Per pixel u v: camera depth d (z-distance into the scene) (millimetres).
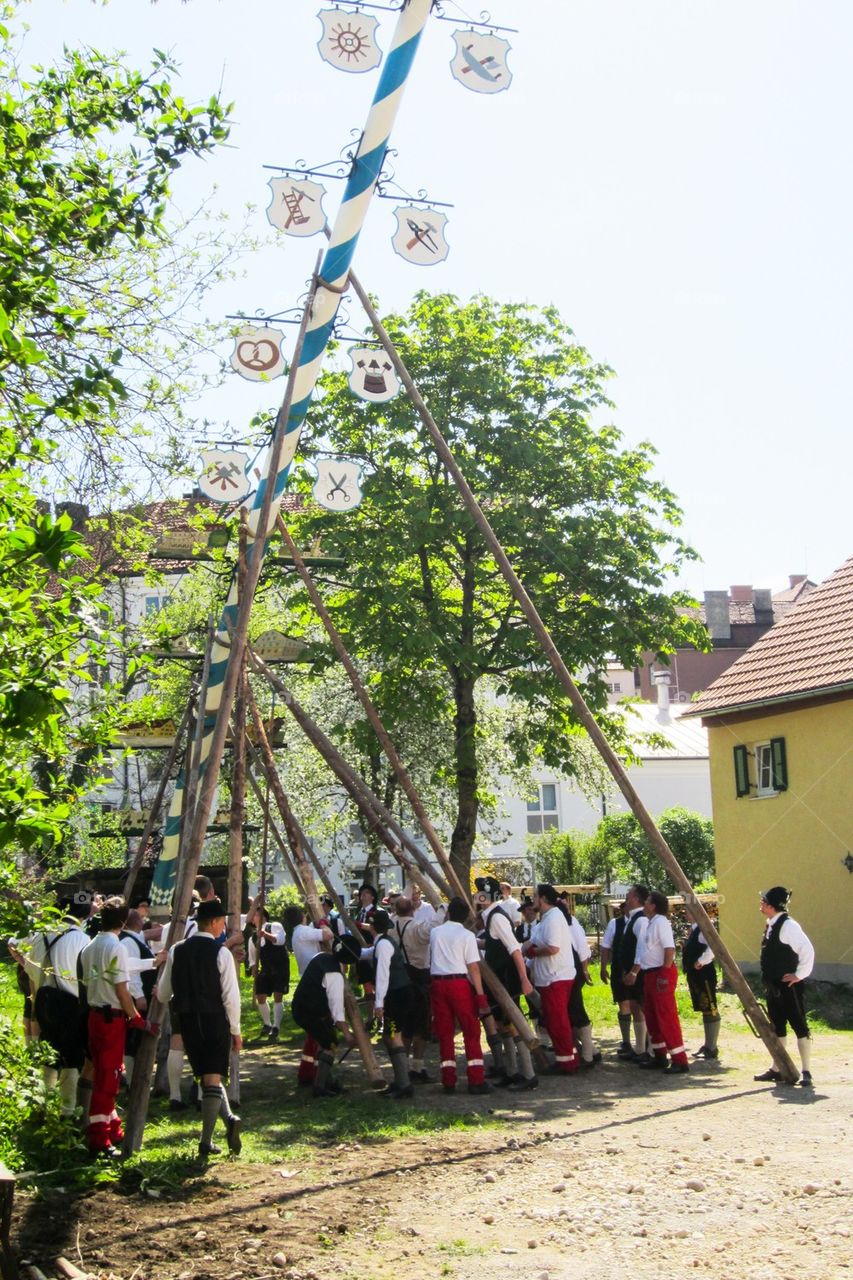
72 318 7484
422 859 13242
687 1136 9234
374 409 19141
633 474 20188
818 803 20469
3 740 5363
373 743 19453
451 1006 11703
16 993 11516
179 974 8906
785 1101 10656
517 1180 8070
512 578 12766
